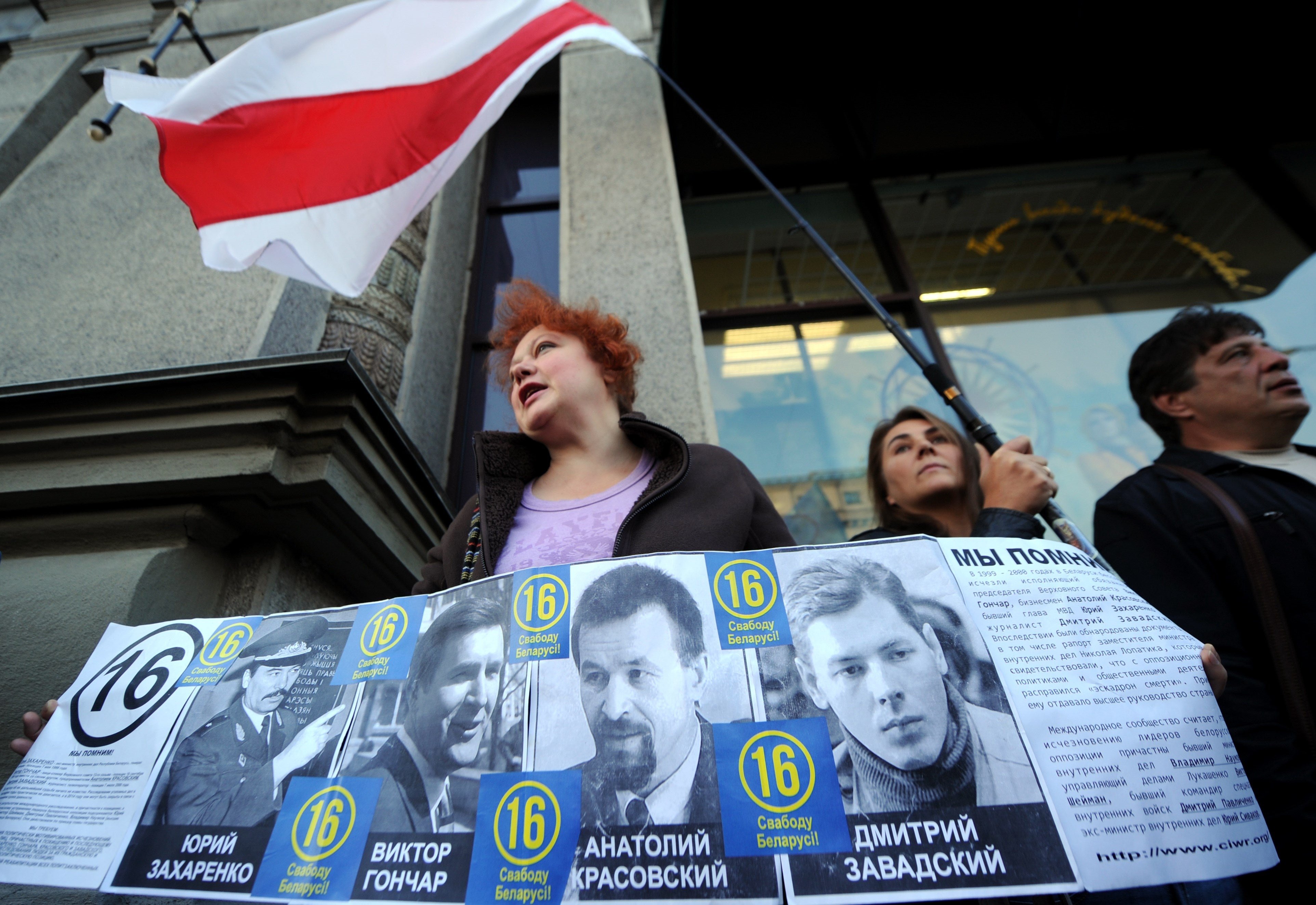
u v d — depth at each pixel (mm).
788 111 4105
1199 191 3648
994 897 569
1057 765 637
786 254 3500
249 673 850
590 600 771
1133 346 2986
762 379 2912
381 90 2088
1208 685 700
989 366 2941
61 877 714
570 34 2381
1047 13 3812
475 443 1186
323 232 1890
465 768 689
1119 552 1383
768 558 791
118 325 2006
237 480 1435
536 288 1547
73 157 2678
